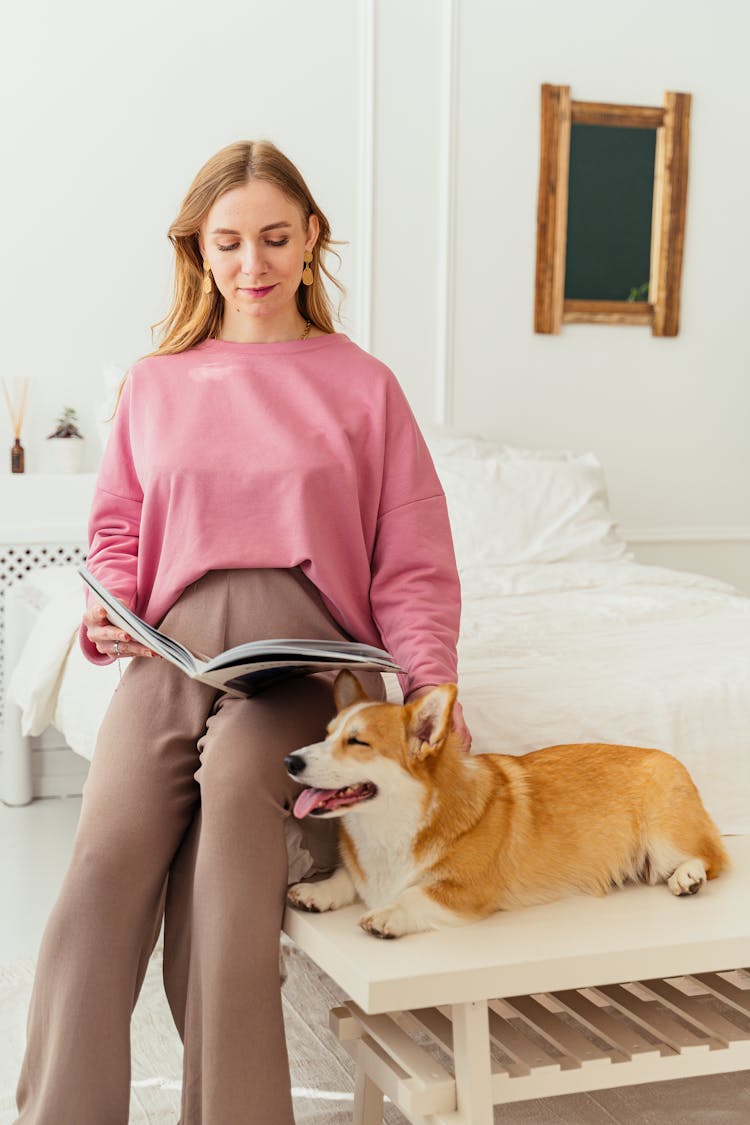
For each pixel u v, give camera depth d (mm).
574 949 1264
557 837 1417
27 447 3506
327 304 1709
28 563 3373
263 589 1498
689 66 4035
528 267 3963
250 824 1353
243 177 1534
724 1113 1718
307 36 3656
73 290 3510
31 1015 1395
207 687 1481
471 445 3594
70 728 2385
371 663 1357
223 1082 1288
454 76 3803
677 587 2900
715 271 4160
